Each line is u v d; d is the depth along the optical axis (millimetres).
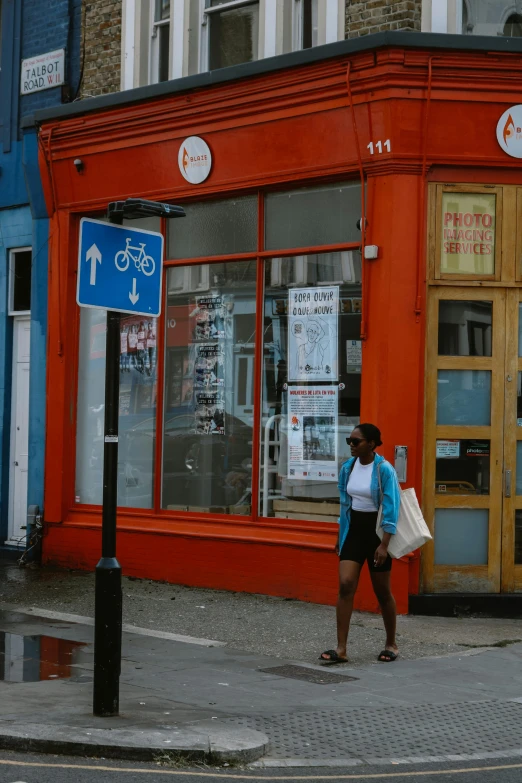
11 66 13875
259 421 11391
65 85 13250
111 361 6684
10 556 13664
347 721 6703
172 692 7270
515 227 10477
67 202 12992
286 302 11250
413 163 10227
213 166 11594
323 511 10867
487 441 10477
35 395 13383
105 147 12383
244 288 11625
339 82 10383
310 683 7676
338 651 8367
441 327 10445
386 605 8477
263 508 11328
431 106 10125
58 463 13008
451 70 10078
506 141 10266
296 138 10891
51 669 7891
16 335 14039
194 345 12055
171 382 12250
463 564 10414
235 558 11320
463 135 10227
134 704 6871
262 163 11211
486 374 10516
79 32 13219
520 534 10500
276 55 11125
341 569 8414
